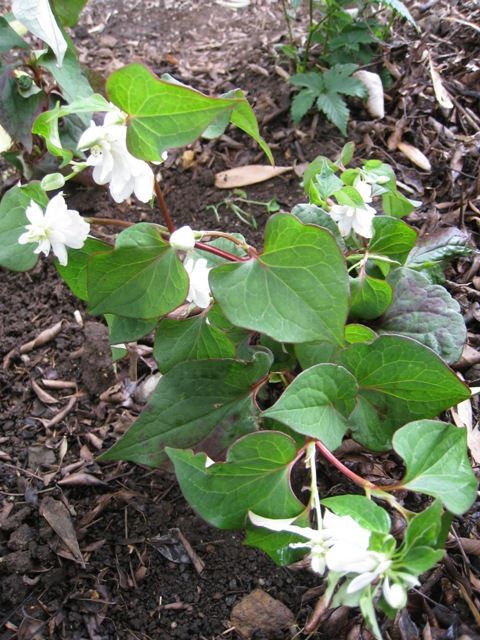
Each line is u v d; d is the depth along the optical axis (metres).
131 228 0.23
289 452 0.22
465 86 0.45
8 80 0.35
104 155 0.22
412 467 0.22
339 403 0.24
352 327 0.26
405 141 0.43
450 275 0.37
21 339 0.37
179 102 0.20
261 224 0.40
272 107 0.46
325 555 0.20
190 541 0.29
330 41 0.44
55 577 0.28
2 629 0.27
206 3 0.57
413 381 0.24
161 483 0.31
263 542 0.23
